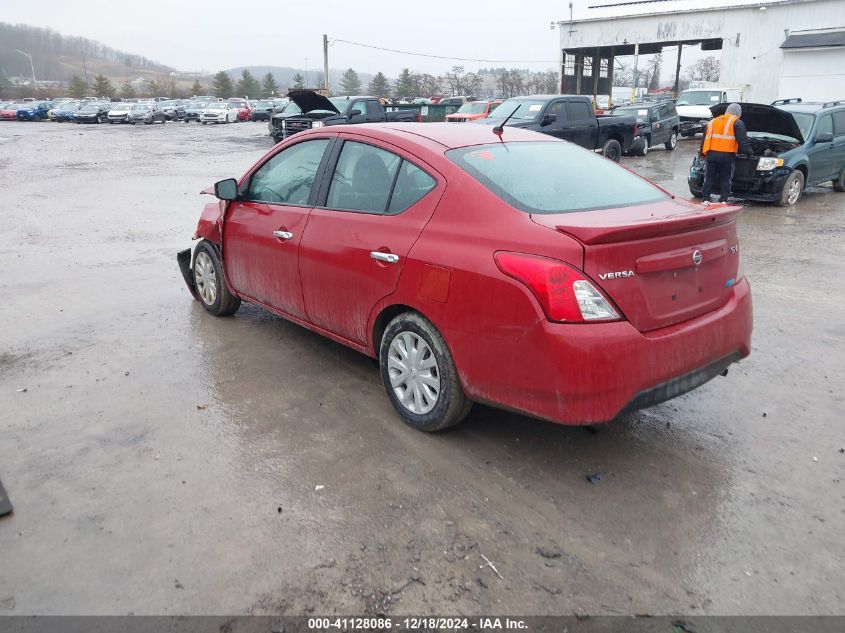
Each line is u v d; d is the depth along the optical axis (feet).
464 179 11.64
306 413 13.33
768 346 16.96
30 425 12.83
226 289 18.48
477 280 10.67
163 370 15.44
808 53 96.94
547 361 9.88
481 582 8.76
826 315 19.35
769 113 39.04
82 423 12.91
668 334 10.45
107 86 376.07
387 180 12.96
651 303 10.35
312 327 15.15
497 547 9.41
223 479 11.01
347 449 11.96
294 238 14.71
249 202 16.67
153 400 13.89
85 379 14.94
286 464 11.46
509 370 10.46
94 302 20.75
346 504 10.34
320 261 13.97
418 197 12.22
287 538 9.57
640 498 10.57
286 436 12.42
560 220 10.77
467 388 11.30
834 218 35.22
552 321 9.81
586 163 13.66
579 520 10.02
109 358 16.17
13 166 63.36
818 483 11.00
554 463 11.56
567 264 9.82
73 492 10.65
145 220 35.86
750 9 106.63
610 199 12.23
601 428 12.79
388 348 12.86
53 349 16.76
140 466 11.39
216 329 18.26
